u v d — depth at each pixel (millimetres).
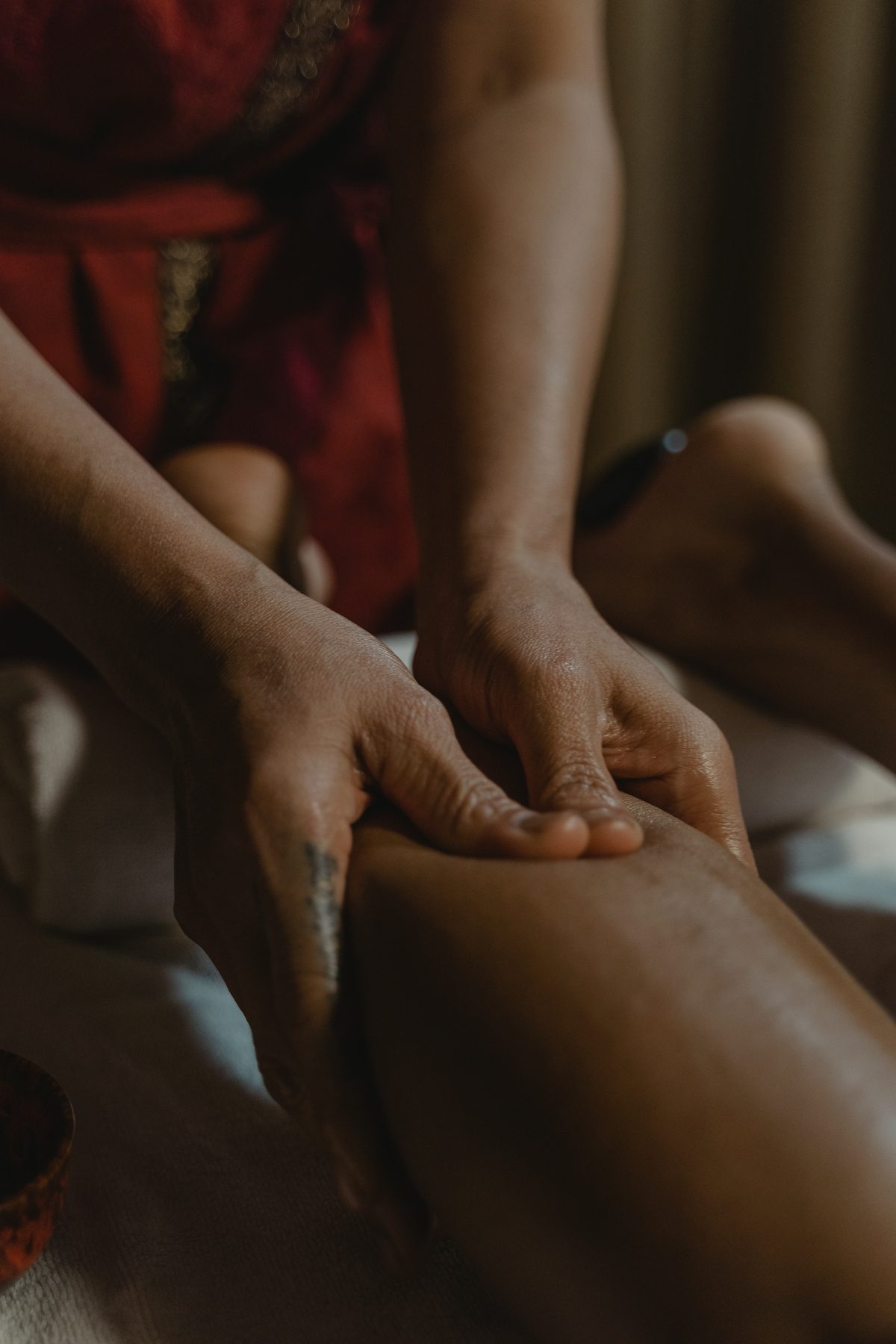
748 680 746
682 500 735
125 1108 472
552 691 424
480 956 323
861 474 1687
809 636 694
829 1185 278
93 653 454
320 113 763
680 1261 283
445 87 718
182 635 415
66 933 601
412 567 902
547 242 637
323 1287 388
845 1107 286
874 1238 276
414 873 355
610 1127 292
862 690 673
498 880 343
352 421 837
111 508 446
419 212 671
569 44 737
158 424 795
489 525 527
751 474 724
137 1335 366
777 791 735
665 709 433
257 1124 464
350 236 814
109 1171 440
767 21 1512
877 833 771
